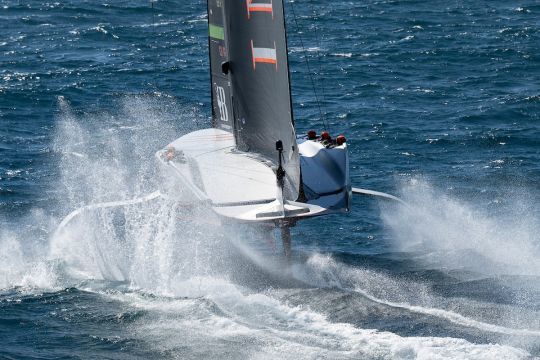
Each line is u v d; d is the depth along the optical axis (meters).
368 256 84.06
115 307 72.56
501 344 63.00
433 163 117.56
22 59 176.75
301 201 79.50
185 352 64.75
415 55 177.88
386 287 73.62
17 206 102.12
